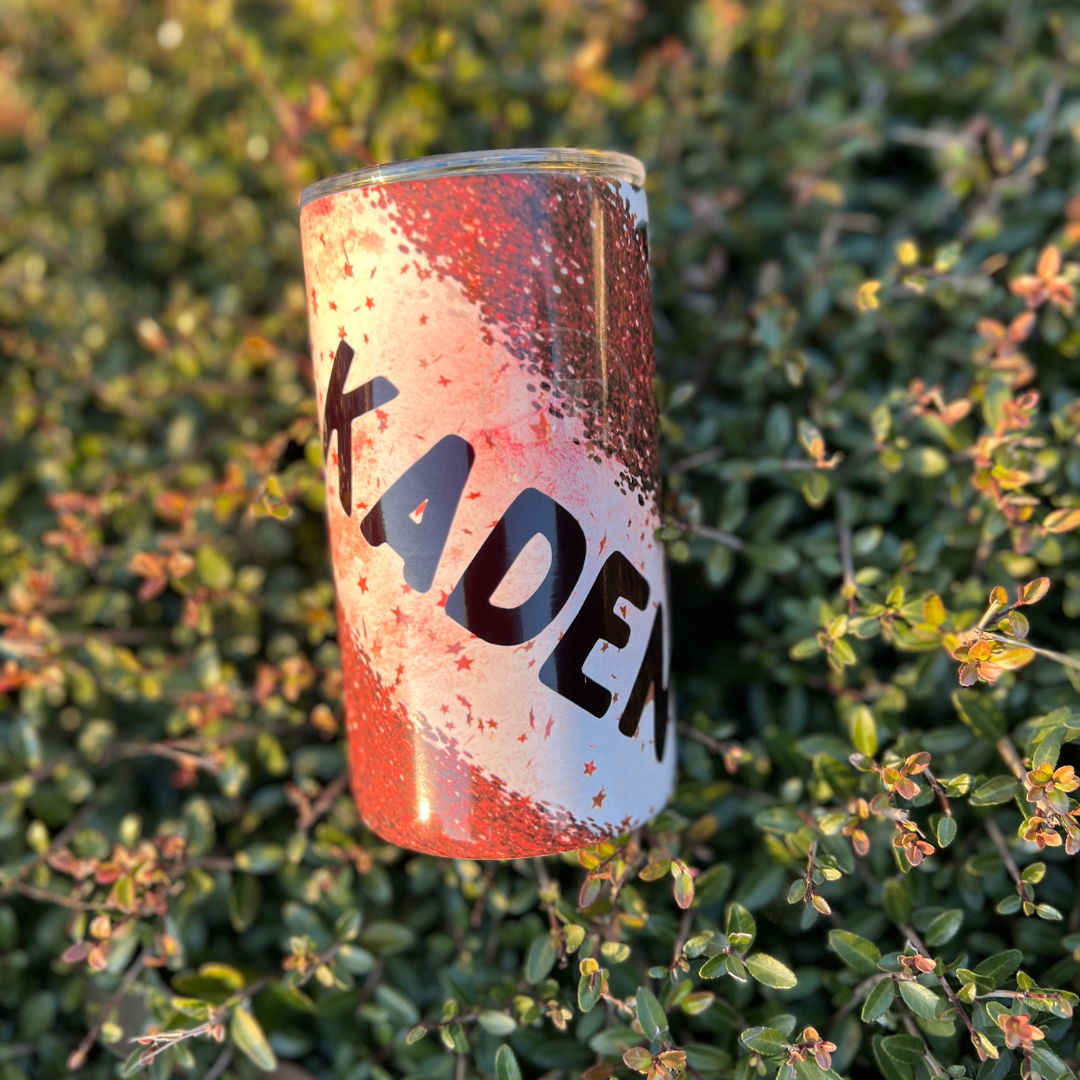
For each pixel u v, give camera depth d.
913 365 0.29
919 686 0.24
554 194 0.19
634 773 0.21
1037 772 0.19
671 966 0.21
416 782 0.21
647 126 0.35
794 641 0.26
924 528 0.26
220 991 0.23
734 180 0.34
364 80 0.32
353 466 0.20
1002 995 0.19
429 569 0.20
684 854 0.23
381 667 0.21
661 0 0.39
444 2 0.36
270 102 0.32
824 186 0.30
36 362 0.33
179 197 0.35
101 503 0.28
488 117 0.34
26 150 0.40
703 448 0.28
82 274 0.36
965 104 0.33
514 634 0.20
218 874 0.27
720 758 0.27
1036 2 0.32
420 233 0.19
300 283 0.35
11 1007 0.27
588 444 0.20
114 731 0.30
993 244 0.30
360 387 0.20
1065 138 0.31
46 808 0.28
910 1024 0.21
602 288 0.20
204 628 0.27
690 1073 0.21
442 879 0.27
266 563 0.32
